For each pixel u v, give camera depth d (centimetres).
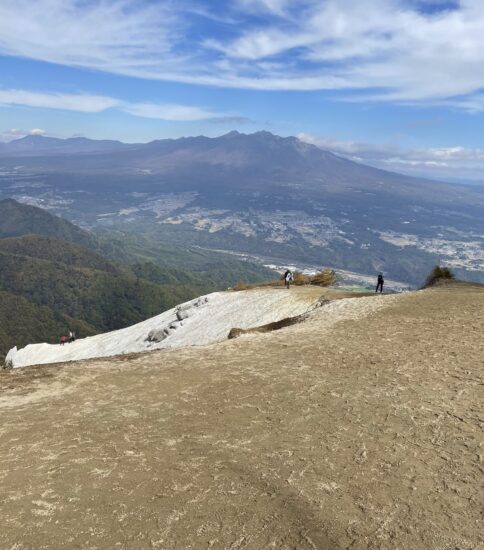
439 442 1012
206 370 1695
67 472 927
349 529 727
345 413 1203
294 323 2975
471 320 2178
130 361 1939
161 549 693
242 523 750
